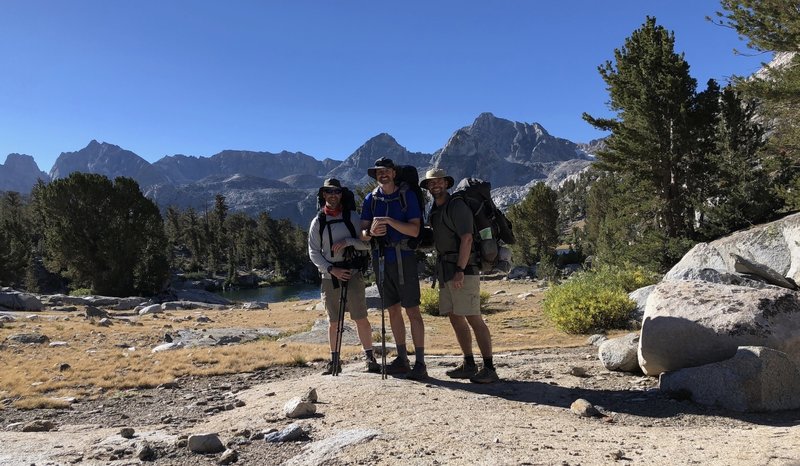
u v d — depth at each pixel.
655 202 25.52
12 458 3.61
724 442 3.46
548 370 6.92
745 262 9.90
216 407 5.47
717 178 24.58
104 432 4.45
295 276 111.44
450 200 5.59
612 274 18.70
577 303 12.23
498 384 5.84
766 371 4.74
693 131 24.06
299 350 9.62
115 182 48.41
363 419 4.26
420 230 5.93
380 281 5.86
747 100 24.31
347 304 6.32
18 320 16.69
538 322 14.70
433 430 3.87
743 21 16.16
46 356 9.53
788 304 5.41
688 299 5.84
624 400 5.16
